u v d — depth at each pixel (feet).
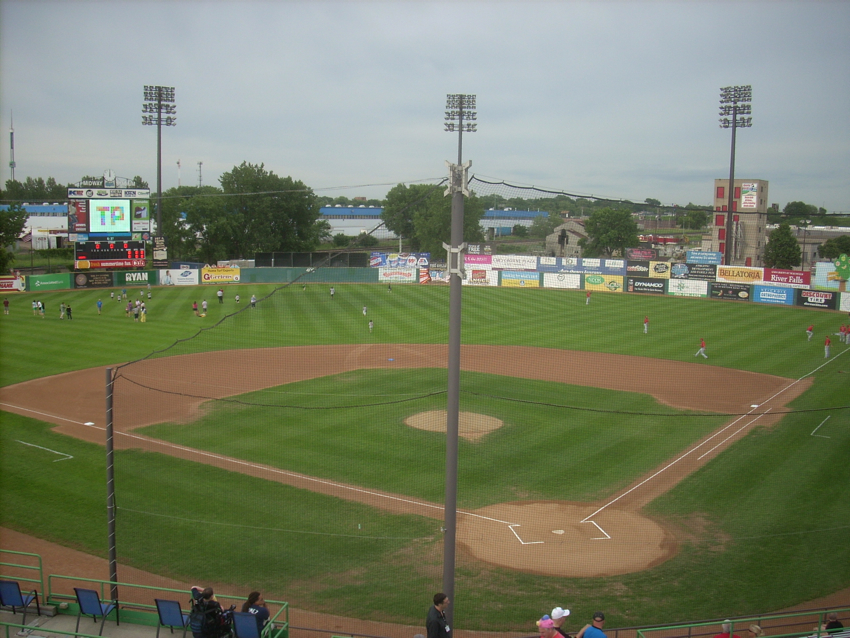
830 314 215.10
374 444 91.40
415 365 142.72
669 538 65.67
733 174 259.80
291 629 50.26
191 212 319.88
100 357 143.33
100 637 41.06
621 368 142.10
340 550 62.69
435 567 59.93
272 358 147.84
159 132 258.57
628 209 337.52
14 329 170.09
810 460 86.53
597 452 89.56
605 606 53.83
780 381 131.03
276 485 77.36
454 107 223.71
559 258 275.18
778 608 53.57
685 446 92.17
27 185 561.02
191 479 78.64
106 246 241.96
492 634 49.93
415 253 282.15
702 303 240.53
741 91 255.50
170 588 55.88
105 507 70.79
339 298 236.84
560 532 66.90
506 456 87.66
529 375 134.72
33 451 86.94
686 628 50.47
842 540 64.85
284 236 357.20
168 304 215.72
